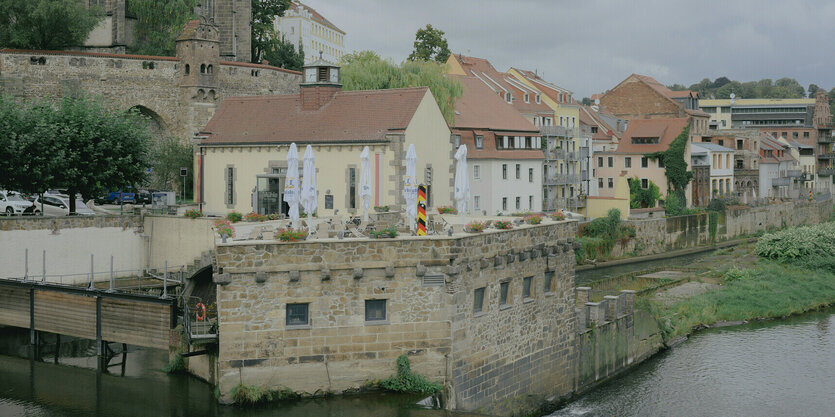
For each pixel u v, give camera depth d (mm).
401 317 30844
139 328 37281
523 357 36875
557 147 108250
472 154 85312
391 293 30734
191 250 46156
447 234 32625
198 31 82125
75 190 57375
